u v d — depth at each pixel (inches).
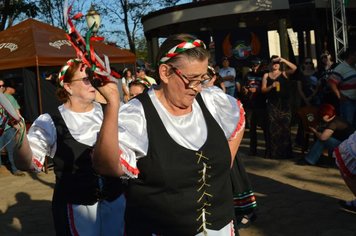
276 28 617.9
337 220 172.2
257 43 504.4
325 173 240.4
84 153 104.3
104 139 58.5
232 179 150.0
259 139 358.3
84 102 107.5
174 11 506.6
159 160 67.3
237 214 152.7
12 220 199.6
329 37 473.7
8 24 727.7
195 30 569.6
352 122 254.7
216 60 517.0
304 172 245.6
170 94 69.4
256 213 184.1
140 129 67.7
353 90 250.5
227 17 502.0
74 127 105.7
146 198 69.1
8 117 75.6
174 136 69.3
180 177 68.2
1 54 310.8
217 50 515.8
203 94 76.3
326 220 172.7
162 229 69.9
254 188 221.0
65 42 327.3
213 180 71.5
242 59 508.7
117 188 106.3
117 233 107.7
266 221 174.7
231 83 405.4
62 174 105.5
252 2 463.8
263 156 292.0
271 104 278.5
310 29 548.1
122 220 107.5
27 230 186.2
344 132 242.5
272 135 280.5
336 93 255.6
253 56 506.3
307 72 337.4
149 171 67.6
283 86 277.0
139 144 66.5
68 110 107.3
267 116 281.7
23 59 297.4
